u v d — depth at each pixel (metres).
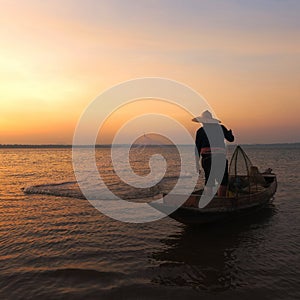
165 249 6.70
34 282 5.14
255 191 9.95
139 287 4.94
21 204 11.80
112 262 5.99
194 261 6.02
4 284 5.07
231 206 7.88
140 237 7.60
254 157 60.59
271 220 9.05
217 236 7.59
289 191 14.55
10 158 59.56
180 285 5.01
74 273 5.47
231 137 8.29
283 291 4.75
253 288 4.87
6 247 6.89
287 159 51.47
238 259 6.07
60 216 9.77
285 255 6.25
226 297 4.61
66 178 21.69
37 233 7.96
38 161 47.78
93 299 4.57
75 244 7.08
